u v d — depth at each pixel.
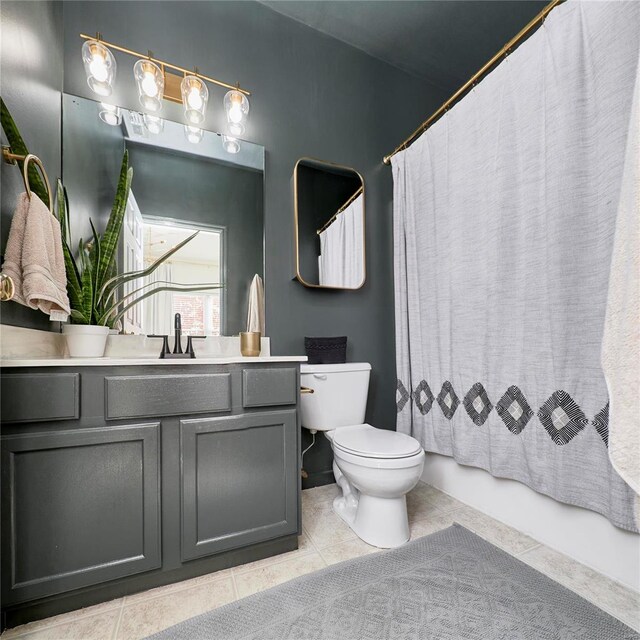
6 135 0.97
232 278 1.75
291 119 1.97
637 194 0.71
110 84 1.47
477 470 1.63
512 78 1.43
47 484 0.94
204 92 1.63
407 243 2.02
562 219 1.21
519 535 1.39
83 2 1.55
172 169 1.66
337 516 1.57
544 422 1.29
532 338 1.33
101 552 0.99
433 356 1.85
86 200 1.49
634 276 0.70
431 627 0.94
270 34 1.94
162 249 1.62
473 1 1.89
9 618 0.94
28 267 0.94
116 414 1.02
